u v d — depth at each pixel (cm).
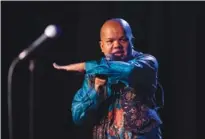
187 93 1505
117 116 817
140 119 805
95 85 805
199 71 1494
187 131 1512
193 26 1481
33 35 1469
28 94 1481
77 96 838
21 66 1461
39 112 1488
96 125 832
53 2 1471
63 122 1498
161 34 1481
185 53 1489
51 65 1476
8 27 1456
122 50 801
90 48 1475
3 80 1456
